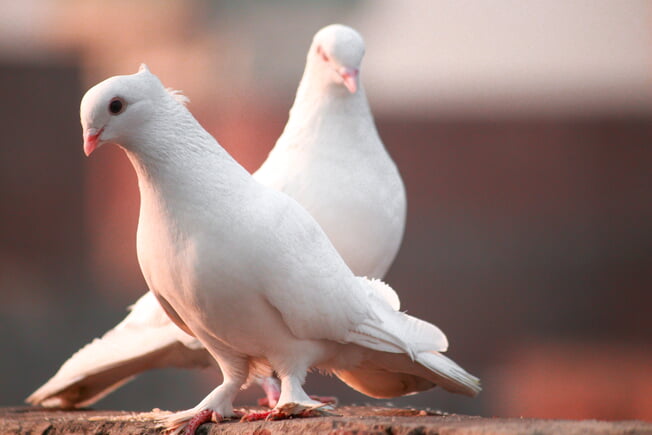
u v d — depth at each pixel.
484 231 18.27
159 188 5.23
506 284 18.09
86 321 14.29
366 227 6.78
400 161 18.52
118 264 18.30
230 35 20.03
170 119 5.23
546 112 19.02
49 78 18.55
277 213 5.33
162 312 6.80
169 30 19.66
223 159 5.36
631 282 18.20
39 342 13.67
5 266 18.16
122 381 7.29
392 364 5.90
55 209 18.44
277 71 20.00
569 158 18.62
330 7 20.08
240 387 5.74
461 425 4.89
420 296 18.03
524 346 17.73
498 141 18.58
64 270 18.27
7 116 18.44
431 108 19.17
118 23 19.50
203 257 5.18
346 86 6.73
